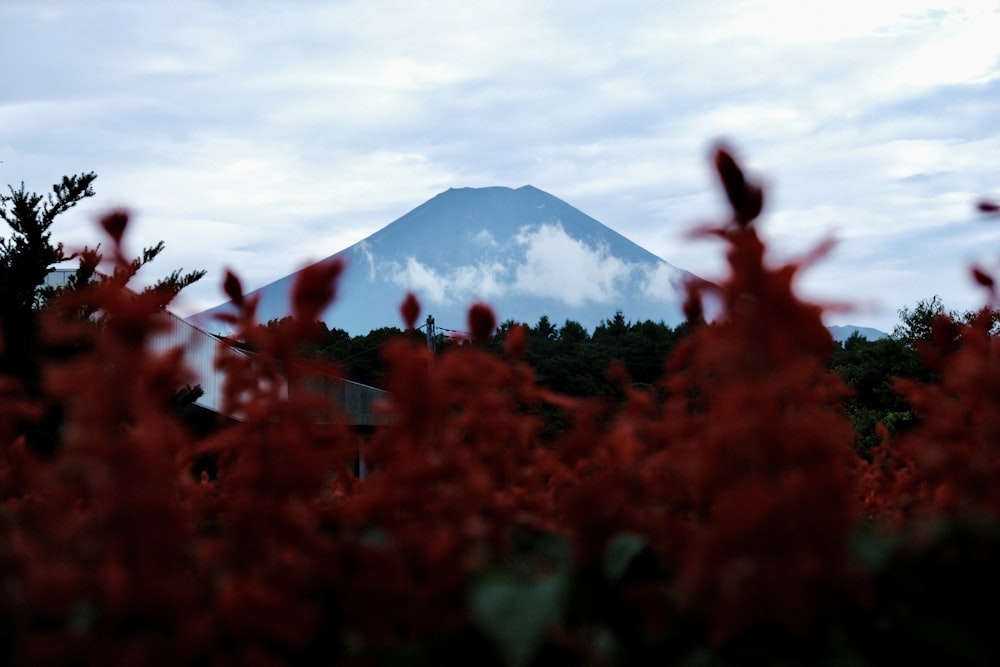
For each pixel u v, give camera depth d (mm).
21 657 1248
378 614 1423
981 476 1724
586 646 1449
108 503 1257
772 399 1290
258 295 1628
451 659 1469
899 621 1434
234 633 1319
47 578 1257
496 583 1427
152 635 1305
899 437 2359
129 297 1343
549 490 2160
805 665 1370
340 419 1553
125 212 1525
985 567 1476
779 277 1298
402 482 1551
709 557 1291
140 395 1317
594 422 1944
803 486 1260
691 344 1664
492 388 1907
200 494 1860
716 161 1368
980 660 1414
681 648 1474
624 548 1485
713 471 1313
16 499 1912
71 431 1286
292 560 1467
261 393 1544
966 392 1846
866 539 1654
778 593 1266
